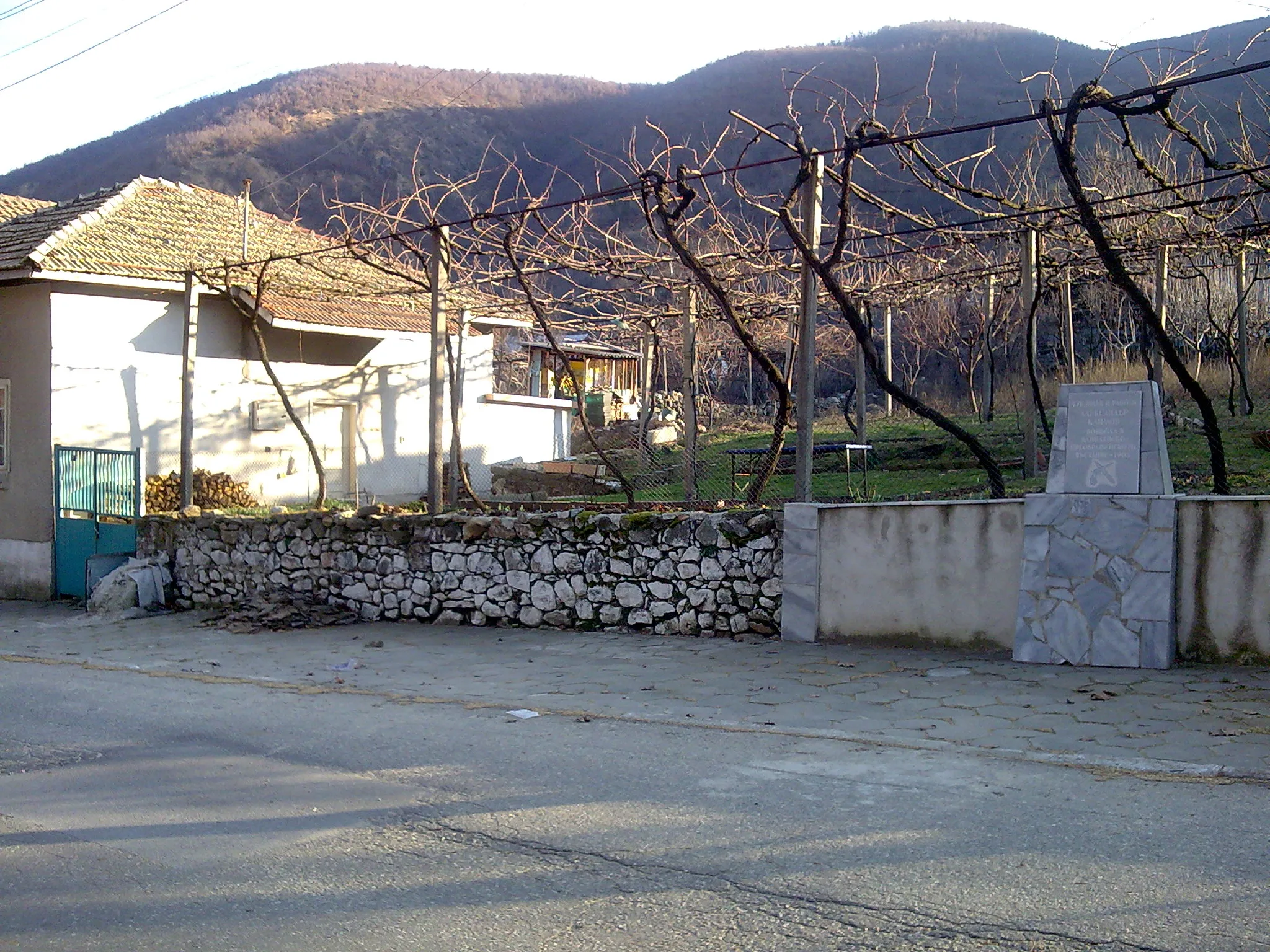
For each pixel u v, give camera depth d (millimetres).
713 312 17156
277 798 6238
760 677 9078
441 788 6277
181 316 18453
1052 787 5773
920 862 4762
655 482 19734
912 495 14156
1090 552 8727
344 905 4633
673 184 12422
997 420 21656
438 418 13398
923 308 30109
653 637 11180
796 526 10367
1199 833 4941
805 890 4523
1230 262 19547
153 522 15836
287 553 14328
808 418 10586
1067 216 12930
